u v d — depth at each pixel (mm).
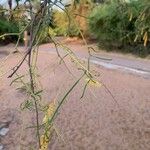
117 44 21844
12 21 1644
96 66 16812
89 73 1466
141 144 7832
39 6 1493
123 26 20781
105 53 21750
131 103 10711
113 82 13758
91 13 21422
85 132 8508
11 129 8484
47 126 1405
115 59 19734
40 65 15453
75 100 10742
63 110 9867
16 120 9016
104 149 7691
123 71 16109
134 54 21203
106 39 22047
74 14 1713
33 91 1465
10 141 7824
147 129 8594
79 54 19156
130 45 21500
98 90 12000
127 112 9867
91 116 9555
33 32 1462
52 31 1510
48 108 1438
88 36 23656
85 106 10266
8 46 19250
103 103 10648
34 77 1484
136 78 14695
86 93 11438
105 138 8188
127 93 11930
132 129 8641
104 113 9789
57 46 1557
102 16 21438
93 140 8094
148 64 18594
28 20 1597
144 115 9594
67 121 9141
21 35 1526
